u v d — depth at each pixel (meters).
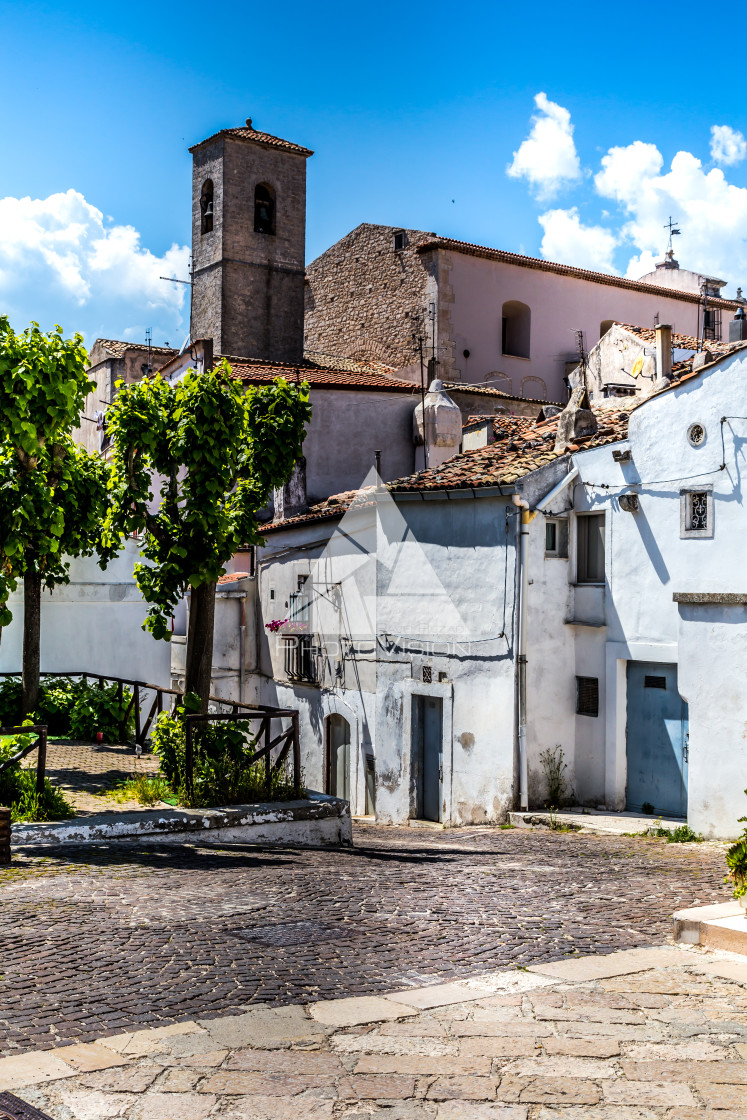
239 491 15.18
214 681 23.20
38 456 12.84
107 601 22.97
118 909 8.18
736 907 7.76
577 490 17.89
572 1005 6.06
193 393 13.91
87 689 19.80
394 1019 5.80
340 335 37.25
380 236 35.66
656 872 10.92
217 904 8.49
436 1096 4.84
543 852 12.81
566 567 17.89
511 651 17.36
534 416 32.03
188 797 12.75
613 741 17.09
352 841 13.60
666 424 16.33
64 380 12.18
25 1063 5.11
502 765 17.39
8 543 12.09
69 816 11.72
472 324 33.56
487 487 17.69
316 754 21.91
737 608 13.45
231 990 6.23
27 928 7.52
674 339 27.86
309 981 6.45
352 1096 4.83
